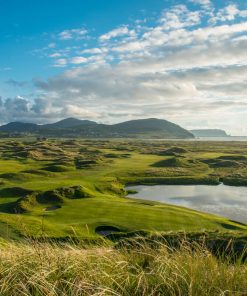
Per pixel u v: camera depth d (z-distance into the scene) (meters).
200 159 148.25
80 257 7.73
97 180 96.56
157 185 101.31
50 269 7.22
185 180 105.38
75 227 46.16
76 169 117.81
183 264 7.38
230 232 18.14
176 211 57.50
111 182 94.81
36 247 8.47
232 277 6.84
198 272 6.98
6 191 73.94
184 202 77.06
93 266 7.47
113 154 167.88
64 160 135.62
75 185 78.62
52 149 178.38
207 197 82.75
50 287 6.48
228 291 6.38
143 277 6.70
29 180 94.50
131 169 118.69
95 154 172.38
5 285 6.72
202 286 6.54
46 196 67.25
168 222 50.50
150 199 80.44
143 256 8.23
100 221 49.72
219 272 7.06
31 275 7.15
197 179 106.00
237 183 102.75
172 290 6.45
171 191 91.44
